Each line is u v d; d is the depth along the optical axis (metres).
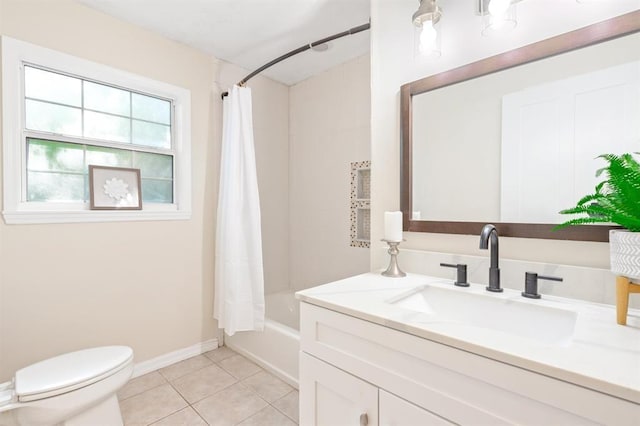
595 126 0.99
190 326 2.26
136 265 1.99
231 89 2.17
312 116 2.79
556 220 1.07
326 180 2.68
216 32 2.08
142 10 1.84
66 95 1.79
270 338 2.05
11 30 1.56
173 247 2.17
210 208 2.37
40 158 1.70
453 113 1.32
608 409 0.54
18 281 1.59
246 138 2.15
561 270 1.04
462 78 1.28
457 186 1.31
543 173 1.10
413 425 0.79
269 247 2.85
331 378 1.00
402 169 1.46
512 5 1.11
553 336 0.90
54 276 1.69
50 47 1.67
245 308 2.09
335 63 2.54
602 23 0.97
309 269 2.83
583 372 0.56
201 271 2.32
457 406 0.72
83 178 1.84
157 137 2.15
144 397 1.77
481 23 1.24
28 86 1.66
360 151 2.42
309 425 1.08
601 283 0.96
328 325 1.01
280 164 2.95
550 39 1.07
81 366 1.33
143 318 2.03
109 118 1.94
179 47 2.20
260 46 2.26
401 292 1.11
